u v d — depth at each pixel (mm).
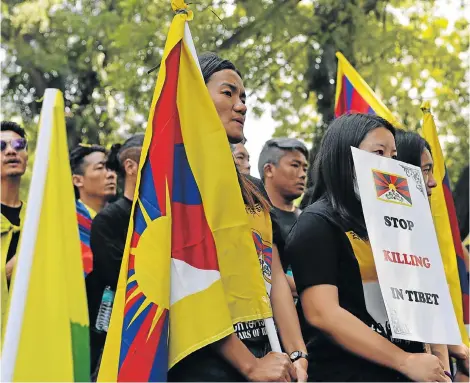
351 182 4539
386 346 4348
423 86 12117
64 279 3756
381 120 4633
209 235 4141
